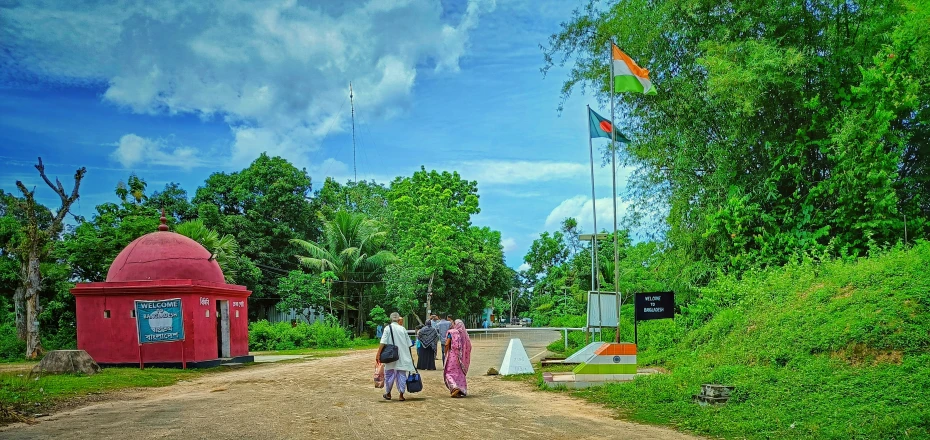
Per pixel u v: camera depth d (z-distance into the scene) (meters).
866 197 14.99
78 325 19.08
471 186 53.31
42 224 32.25
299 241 42.00
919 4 13.35
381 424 8.60
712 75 16.34
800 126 17.12
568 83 20.67
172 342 18.66
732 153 17.70
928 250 12.02
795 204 17.28
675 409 9.34
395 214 44.78
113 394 12.66
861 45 16.38
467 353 11.82
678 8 17.78
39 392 12.03
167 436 7.79
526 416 9.34
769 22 16.81
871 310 10.40
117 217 32.34
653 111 19.66
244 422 8.80
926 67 14.20
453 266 43.62
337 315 45.19
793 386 9.26
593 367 12.60
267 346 32.06
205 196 42.94
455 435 7.84
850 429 7.15
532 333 50.16
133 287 18.80
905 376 8.42
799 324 11.62
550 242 56.12
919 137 16.47
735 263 17.22
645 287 26.73
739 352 12.02
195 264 20.06
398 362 11.15
